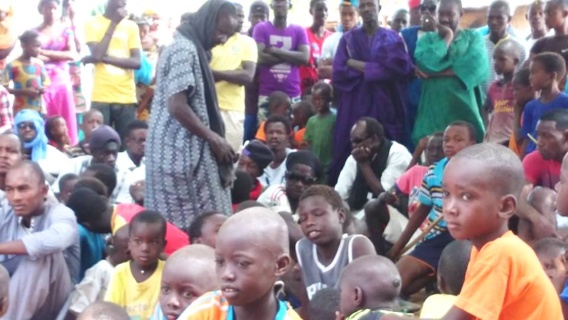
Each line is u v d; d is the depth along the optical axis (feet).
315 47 31.78
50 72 30.86
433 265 17.51
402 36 25.45
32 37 29.73
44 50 30.73
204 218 15.05
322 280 14.49
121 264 15.25
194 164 17.07
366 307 10.68
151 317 13.30
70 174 20.27
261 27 29.12
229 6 17.20
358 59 24.64
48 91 30.73
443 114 23.66
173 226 16.47
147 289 14.73
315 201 14.37
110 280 15.17
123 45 29.27
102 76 28.81
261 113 28.86
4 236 15.88
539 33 28.07
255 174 21.89
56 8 31.12
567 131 17.28
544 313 8.20
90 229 17.44
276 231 8.17
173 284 11.52
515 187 8.18
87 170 20.56
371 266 10.77
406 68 24.31
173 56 16.93
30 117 23.65
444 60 23.66
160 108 17.31
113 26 28.89
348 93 24.67
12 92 29.68
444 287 12.30
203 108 17.21
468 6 33.27
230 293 8.09
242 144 26.25
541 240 13.23
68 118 31.32
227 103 24.39
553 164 17.62
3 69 30.22
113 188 20.76
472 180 8.09
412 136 24.34
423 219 18.25
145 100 31.30
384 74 24.16
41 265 15.33
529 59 24.09
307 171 19.74
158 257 14.96
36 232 15.56
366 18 24.59
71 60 31.40
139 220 14.74
